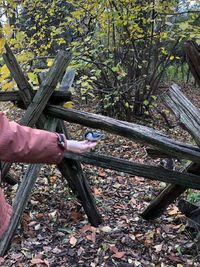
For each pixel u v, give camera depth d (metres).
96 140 1.93
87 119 2.90
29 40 6.37
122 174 4.88
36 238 3.36
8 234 3.09
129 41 6.89
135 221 3.68
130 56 7.29
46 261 3.06
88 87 5.70
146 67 7.35
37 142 1.64
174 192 3.35
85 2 6.30
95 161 3.10
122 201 4.15
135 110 7.80
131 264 3.05
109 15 6.37
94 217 3.56
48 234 3.43
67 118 3.04
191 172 2.93
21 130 1.63
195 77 2.48
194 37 5.48
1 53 2.97
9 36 3.04
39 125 3.16
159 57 7.43
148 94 7.55
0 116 1.60
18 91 3.14
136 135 2.71
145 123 7.65
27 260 3.07
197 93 12.30
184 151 2.61
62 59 3.08
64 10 7.00
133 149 5.94
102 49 6.83
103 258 3.12
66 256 3.14
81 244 3.29
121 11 6.19
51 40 6.63
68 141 1.87
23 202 3.19
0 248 3.04
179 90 2.72
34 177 3.25
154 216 3.62
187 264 3.04
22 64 4.36
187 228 3.44
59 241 3.33
